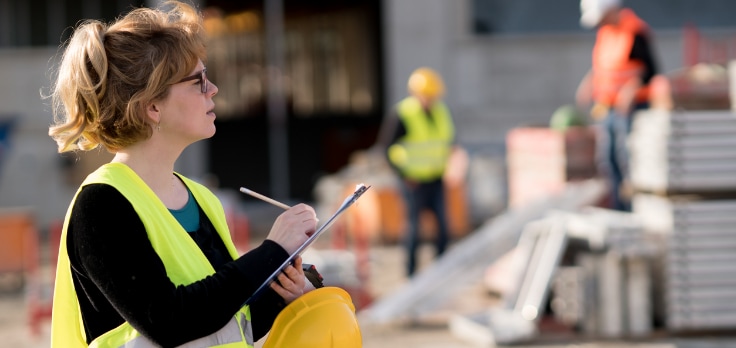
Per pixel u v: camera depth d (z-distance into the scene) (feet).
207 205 10.80
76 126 10.18
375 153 56.59
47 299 36.35
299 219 10.34
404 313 33.76
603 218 31.60
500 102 60.39
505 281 37.99
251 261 9.90
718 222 30.53
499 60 60.39
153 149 10.25
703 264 30.55
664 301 31.01
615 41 39.32
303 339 10.43
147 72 9.93
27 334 34.99
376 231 53.47
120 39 10.00
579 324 30.96
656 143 30.94
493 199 55.72
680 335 30.66
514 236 34.22
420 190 40.16
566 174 38.27
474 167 55.93
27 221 45.68
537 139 39.70
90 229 9.47
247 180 69.26
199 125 10.24
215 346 9.87
